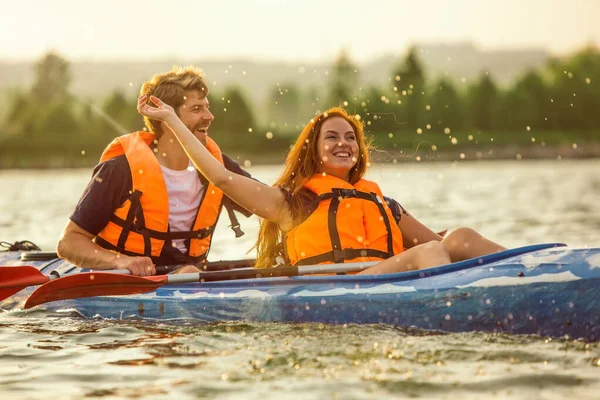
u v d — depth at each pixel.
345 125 7.52
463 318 6.45
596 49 91.06
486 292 6.41
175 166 7.94
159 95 7.91
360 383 5.15
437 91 79.25
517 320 6.34
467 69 162.00
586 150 70.69
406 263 6.98
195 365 5.61
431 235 8.09
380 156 8.12
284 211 7.40
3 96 104.56
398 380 5.20
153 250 7.89
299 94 100.31
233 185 7.19
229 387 5.12
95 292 7.36
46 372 5.55
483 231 14.61
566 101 83.44
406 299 6.60
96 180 7.70
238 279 7.19
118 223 7.78
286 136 76.69
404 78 72.88
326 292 6.83
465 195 23.84
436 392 4.98
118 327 6.86
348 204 7.30
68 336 6.58
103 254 7.50
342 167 7.46
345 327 6.60
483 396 4.92
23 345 6.31
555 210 18.42
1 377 5.46
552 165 49.78
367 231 7.34
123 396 5.02
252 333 6.48
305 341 6.17
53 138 80.88
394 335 6.34
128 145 7.87
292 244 7.38
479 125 81.94
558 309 6.24
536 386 5.07
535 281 6.32
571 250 6.51
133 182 7.73
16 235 14.82
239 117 83.50
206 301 7.05
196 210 8.09
